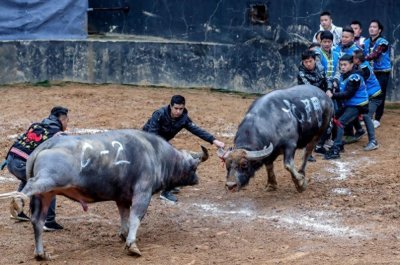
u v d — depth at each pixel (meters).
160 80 23.09
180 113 12.07
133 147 10.13
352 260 9.95
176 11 23.36
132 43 23.12
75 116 18.78
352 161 15.08
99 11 24.92
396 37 20.33
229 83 22.52
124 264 9.90
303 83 14.42
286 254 10.23
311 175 14.10
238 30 22.30
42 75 23.22
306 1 21.16
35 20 23.30
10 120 18.34
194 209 12.30
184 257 10.15
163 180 10.64
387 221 11.58
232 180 11.28
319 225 11.46
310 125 12.84
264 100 12.36
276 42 21.73
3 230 11.26
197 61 22.77
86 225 11.50
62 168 9.43
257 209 12.28
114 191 10.07
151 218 11.84
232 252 10.34
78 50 23.28
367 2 20.41
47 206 9.91
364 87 15.49
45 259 10.02
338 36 17.33
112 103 20.30
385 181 13.60
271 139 12.11
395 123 18.42
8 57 22.75
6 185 13.46
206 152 11.11
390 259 9.98
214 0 22.61
